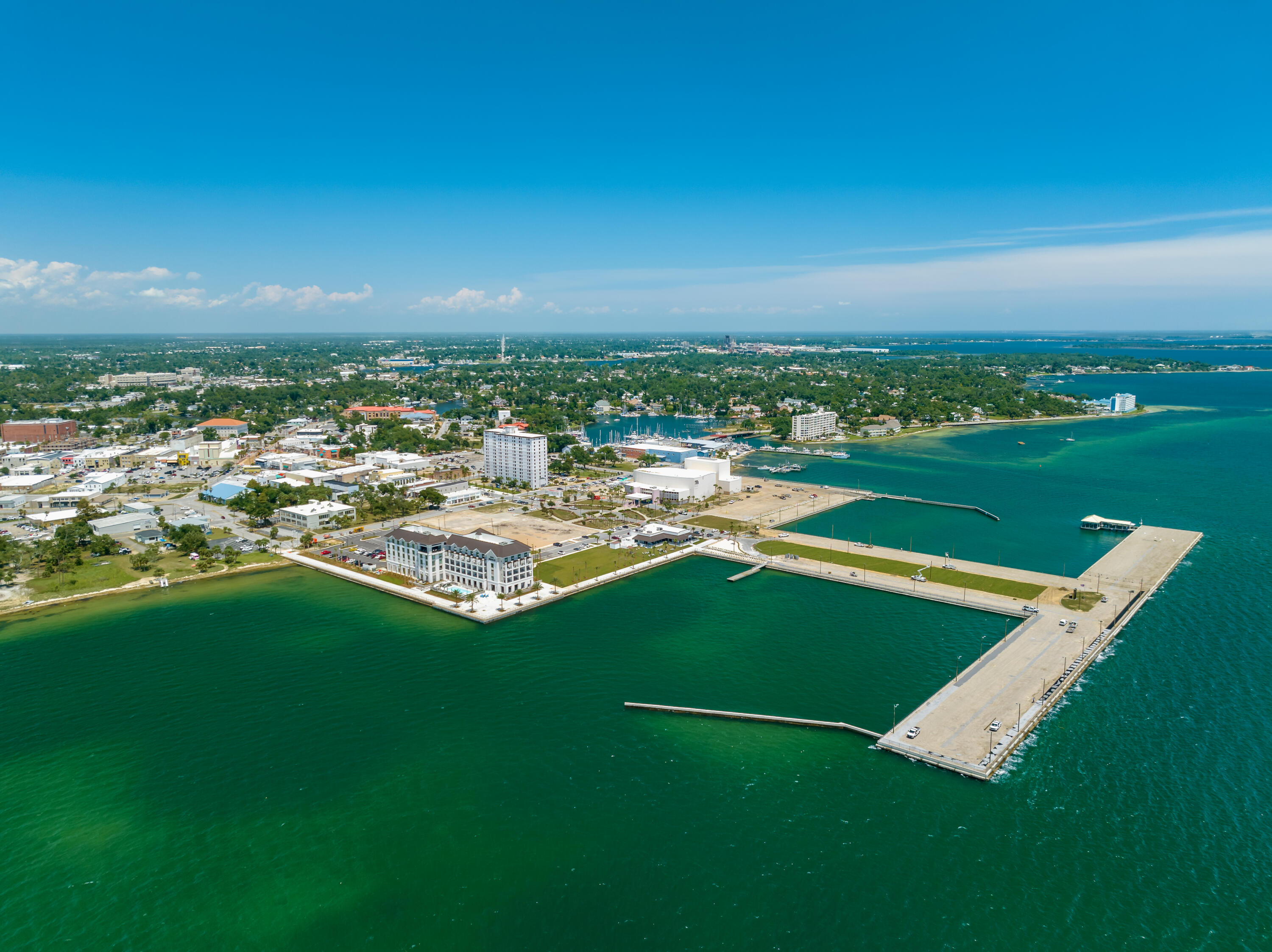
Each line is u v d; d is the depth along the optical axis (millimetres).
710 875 146875
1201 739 191625
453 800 169125
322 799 169875
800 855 152125
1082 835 156875
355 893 143375
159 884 145875
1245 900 140125
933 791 171250
